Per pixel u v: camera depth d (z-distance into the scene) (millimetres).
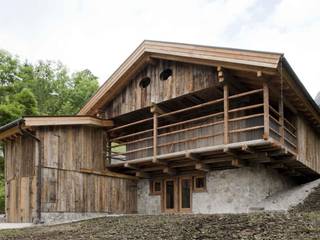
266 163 13859
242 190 13406
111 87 15602
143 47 14734
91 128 15312
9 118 21297
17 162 14633
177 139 14852
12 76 25469
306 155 15055
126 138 17250
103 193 15039
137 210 16297
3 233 9594
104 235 7777
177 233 7023
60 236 8273
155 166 15328
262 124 12609
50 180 13500
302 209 11250
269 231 6301
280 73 11523
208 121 14406
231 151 12531
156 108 14734
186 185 15102
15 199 14359
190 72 13898
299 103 13680
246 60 11922
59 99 31359
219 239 6152
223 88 13289
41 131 13617
